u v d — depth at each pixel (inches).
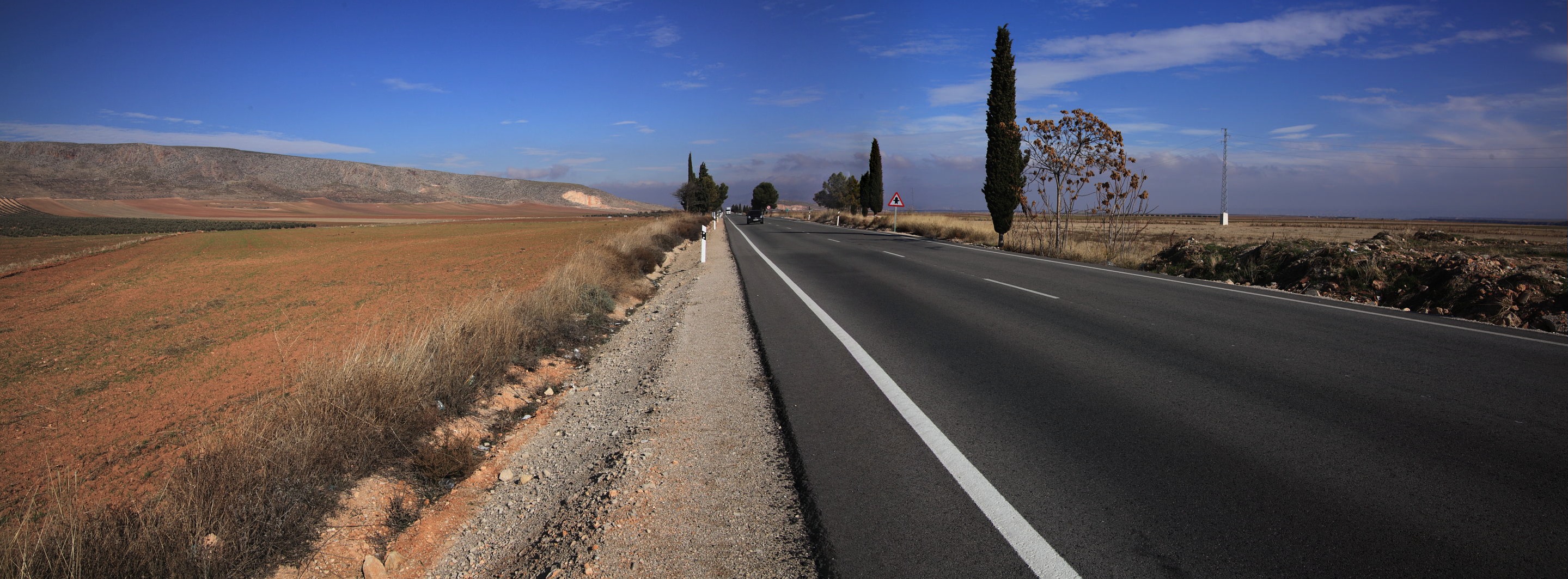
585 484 173.9
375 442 182.5
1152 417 196.7
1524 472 152.7
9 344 533.0
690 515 147.7
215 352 447.2
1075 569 118.6
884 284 542.3
